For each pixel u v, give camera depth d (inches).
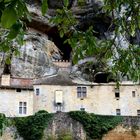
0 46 291.1
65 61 2356.1
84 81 2191.2
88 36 298.0
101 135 1713.8
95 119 1736.0
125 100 2095.2
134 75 370.0
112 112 2073.1
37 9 2418.8
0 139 1621.6
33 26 2453.2
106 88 2108.8
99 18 2357.3
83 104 2078.0
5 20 172.7
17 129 1664.6
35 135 1665.8
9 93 1966.0
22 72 2194.9
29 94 1994.3
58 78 2146.9
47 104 2046.0
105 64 418.9
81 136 1702.8
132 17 327.6
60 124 1712.6
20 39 271.3
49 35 2568.9
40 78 2138.3
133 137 1713.8
